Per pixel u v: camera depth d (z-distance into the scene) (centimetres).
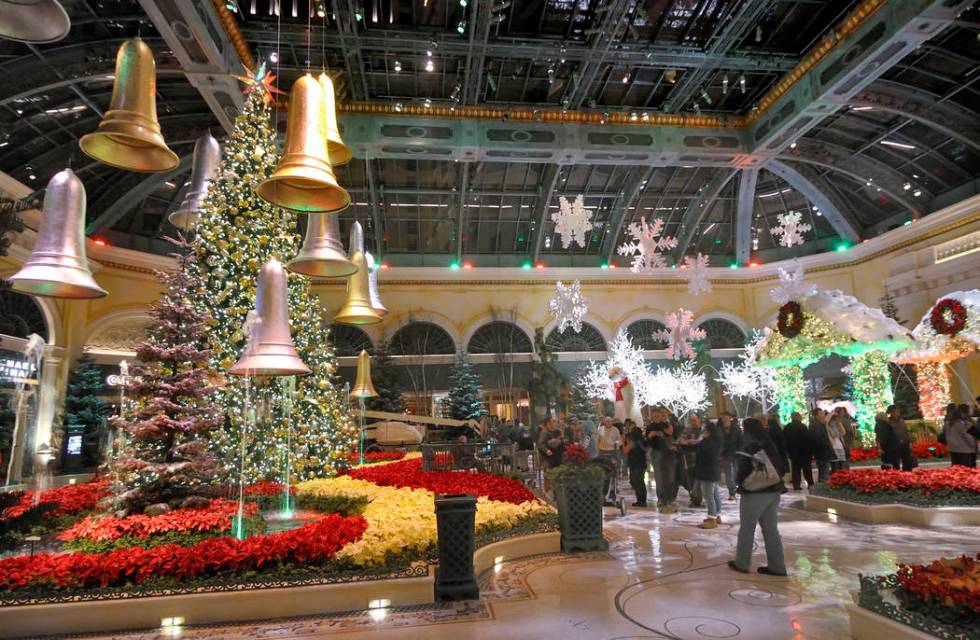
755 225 2844
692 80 1852
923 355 1391
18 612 486
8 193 1638
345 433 1234
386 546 587
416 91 1939
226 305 969
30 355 1546
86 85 1612
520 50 1659
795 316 1282
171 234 2348
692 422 1120
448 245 2755
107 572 521
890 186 2259
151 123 496
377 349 2414
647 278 2795
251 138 1047
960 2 1298
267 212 1027
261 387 1028
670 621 460
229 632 477
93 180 1980
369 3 1555
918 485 891
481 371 2619
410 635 454
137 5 1376
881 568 597
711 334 2798
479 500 786
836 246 2691
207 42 1302
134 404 833
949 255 2089
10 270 1644
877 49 1468
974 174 2097
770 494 591
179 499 799
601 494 741
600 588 563
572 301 2331
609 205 2683
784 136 1966
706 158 2145
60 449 1789
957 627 352
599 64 1739
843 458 1248
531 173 2453
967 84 1717
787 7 1605
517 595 552
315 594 523
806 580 561
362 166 2309
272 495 975
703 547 720
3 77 1398
